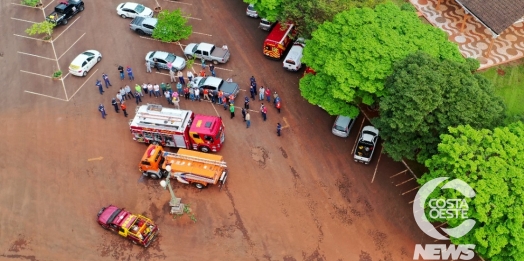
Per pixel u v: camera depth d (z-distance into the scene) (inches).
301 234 1429.6
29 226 1466.5
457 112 1315.2
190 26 2031.3
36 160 1636.3
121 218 1400.1
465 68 1374.3
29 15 2191.2
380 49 1445.6
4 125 1745.8
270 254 1390.3
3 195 1545.3
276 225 1451.8
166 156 1535.4
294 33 1948.8
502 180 1176.8
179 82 1871.3
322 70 1552.7
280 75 1908.2
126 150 1658.5
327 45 1549.0
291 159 1619.1
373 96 1519.4
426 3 2111.2
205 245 1411.2
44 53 2011.6
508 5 1766.7
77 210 1498.5
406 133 1391.5
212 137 1569.9
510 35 1937.7
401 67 1403.8
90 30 2113.7
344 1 1668.3
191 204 1507.1
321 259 1376.7
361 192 1526.8
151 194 1535.4
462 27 1941.4
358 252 1389.0
